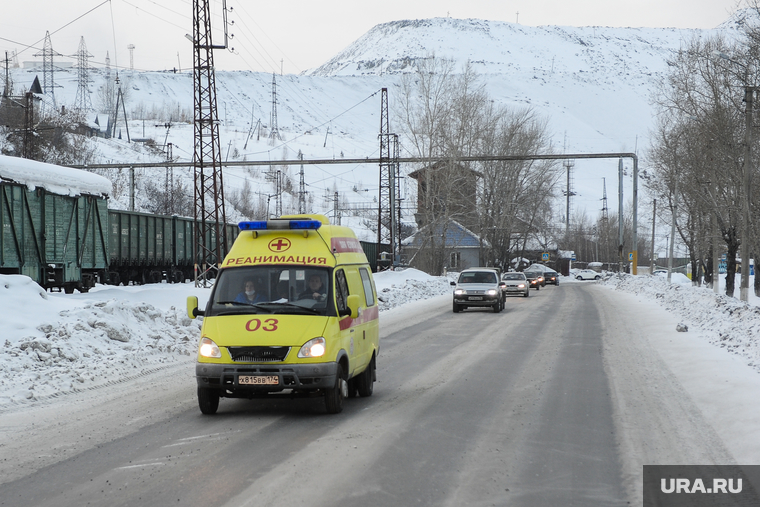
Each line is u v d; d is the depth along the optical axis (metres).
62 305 16.91
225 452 7.56
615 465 7.15
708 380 12.07
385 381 12.64
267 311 9.77
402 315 28.23
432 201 60.84
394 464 7.09
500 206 65.25
